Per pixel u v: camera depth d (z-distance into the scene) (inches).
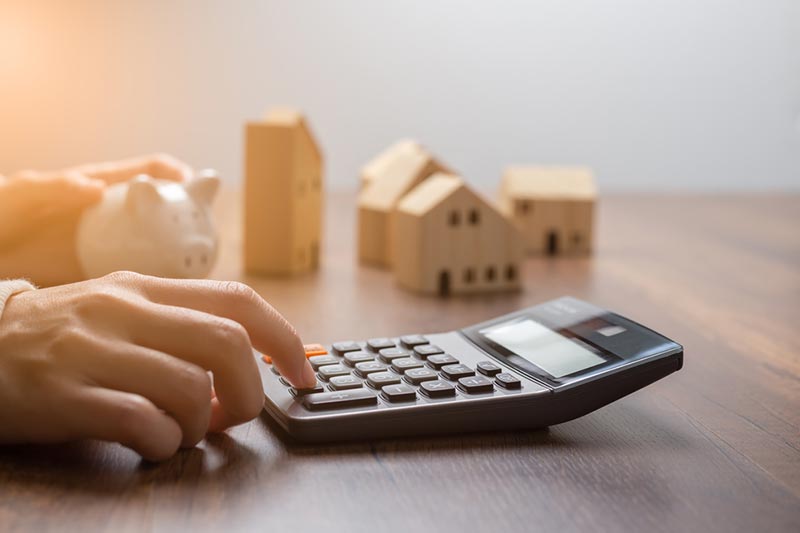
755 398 21.4
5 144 72.6
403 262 35.6
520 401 18.1
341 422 17.2
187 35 74.0
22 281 18.0
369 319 29.7
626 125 81.0
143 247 28.4
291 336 17.8
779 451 17.7
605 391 18.6
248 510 14.4
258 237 37.3
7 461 16.1
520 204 44.1
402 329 28.2
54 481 15.3
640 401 21.0
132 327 16.2
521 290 35.3
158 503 14.6
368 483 15.6
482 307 32.1
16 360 15.8
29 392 15.4
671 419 19.7
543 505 14.9
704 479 16.2
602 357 19.4
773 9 80.7
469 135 79.2
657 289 35.3
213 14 74.1
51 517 14.0
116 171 34.0
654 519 14.4
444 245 34.6
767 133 82.4
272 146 36.5
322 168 39.5
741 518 14.6
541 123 80.0
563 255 43.4
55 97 72.8
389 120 77.9
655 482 16.0
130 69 73.6
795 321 29.9
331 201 63.4
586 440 18.2
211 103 75.2
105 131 74.0
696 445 18.0
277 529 13.8
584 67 79.7
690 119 81.6
